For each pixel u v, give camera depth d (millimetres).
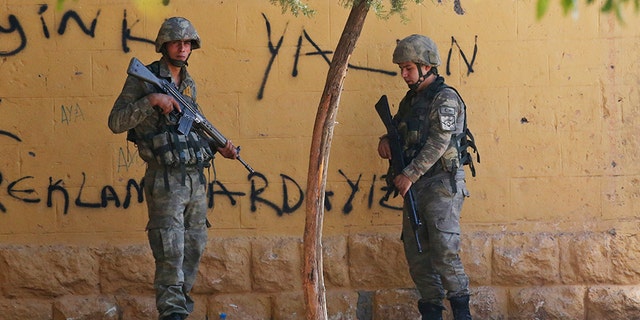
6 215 14141
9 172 14148
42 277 14070
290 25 14266
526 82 14367
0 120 14117
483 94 14352
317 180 11133
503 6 14336
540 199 14422
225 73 14234
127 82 12094
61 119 14148
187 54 12289
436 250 12883
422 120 12977
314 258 11227
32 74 14117
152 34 14188
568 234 14375
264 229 14320
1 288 14094
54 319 14086
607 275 14352
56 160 14156
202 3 14203
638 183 14383
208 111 14234
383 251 14258
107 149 14172
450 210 12898
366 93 14297
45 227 14172
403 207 13359
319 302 11266
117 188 14188
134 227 14195
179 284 12023
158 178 12062
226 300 14227
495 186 14414
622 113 14359
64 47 14133
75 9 14141
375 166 14328
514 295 14312
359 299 14297
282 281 14227
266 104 14266
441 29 14320
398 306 14258
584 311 14305
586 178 14414
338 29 14273
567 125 14375
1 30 14109
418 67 12992
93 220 14180
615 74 14336
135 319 14078
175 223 12031
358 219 14336
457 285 12891
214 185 14281
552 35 14344
